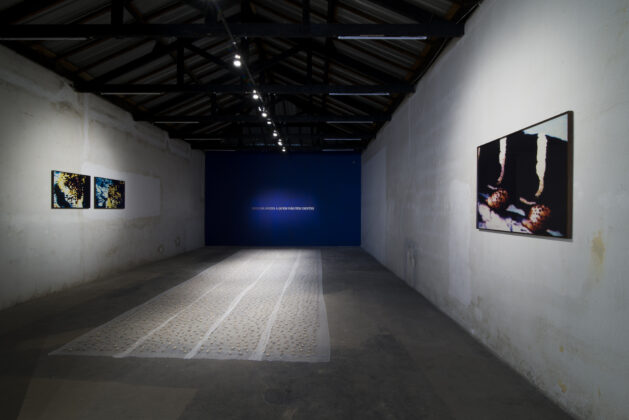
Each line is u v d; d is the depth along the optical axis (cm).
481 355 278
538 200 221
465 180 340
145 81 614
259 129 1077
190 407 201
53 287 480
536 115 228
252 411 197
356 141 1064
